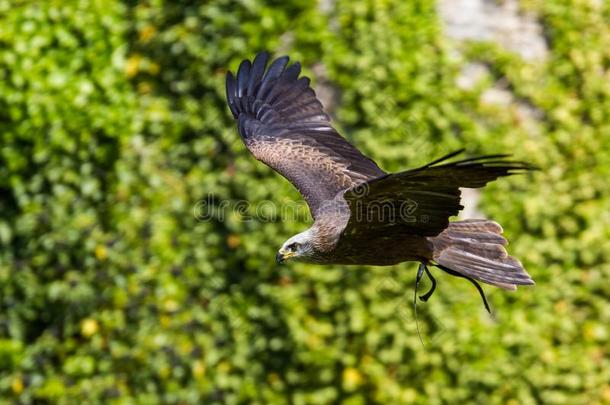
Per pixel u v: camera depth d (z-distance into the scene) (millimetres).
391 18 12273
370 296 12234
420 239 7293
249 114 9195
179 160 12555
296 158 8641
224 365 12438
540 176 12438
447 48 12352
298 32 12312
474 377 12227
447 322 12203
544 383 12297
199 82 12461
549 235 12398
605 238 12367
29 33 12508
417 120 12211
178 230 12508
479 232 7758
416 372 12273
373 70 12195
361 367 12266
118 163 12555
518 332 12297
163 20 12508
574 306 12484
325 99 12367
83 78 12531
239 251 12398
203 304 12500
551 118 12547
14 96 12461
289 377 12359
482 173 6172
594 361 12398
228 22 12336
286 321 12305
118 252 12555
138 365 12547
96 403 12547
